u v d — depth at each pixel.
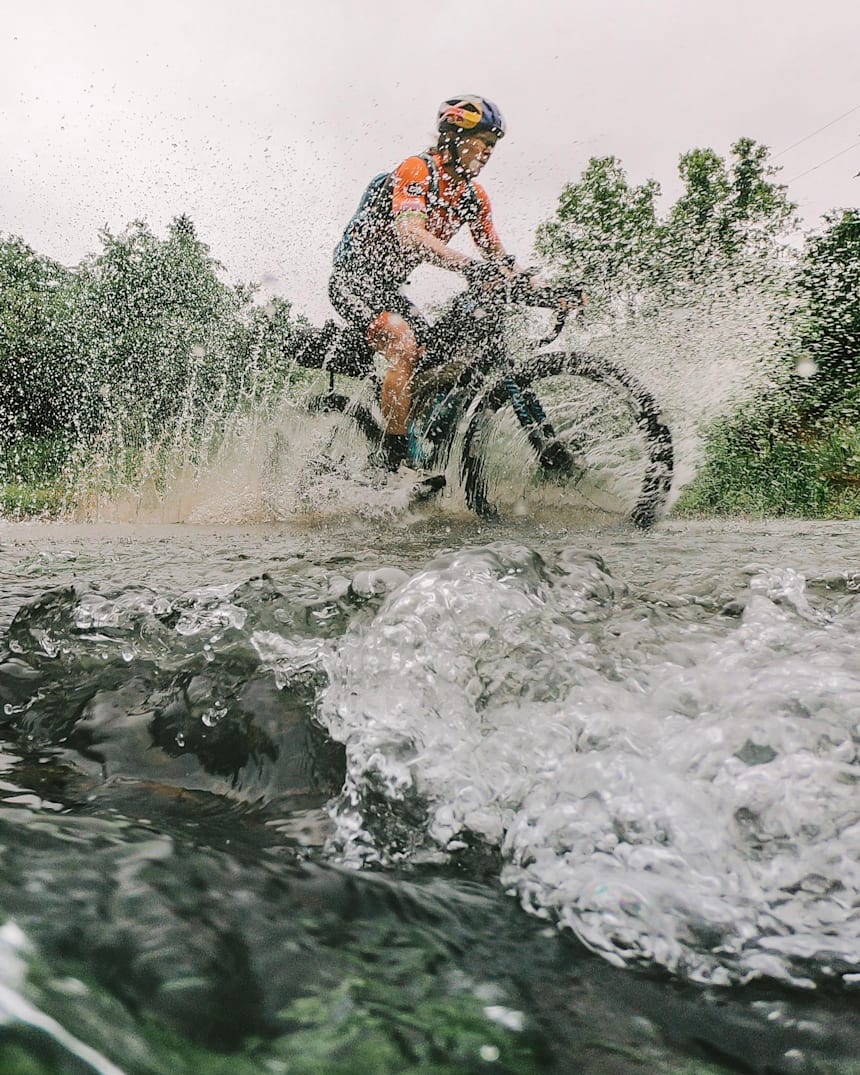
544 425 3.77
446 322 3.77
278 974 0.41
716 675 0.91
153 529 3.54
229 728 0.92
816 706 0.77
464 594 1.07
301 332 4.11
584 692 0.88
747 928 0.56
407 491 3.88
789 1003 0.49
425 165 3.86
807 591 1.48
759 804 0.66
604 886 0.59
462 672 0.93
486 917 0.56
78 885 0.44
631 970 0.51
